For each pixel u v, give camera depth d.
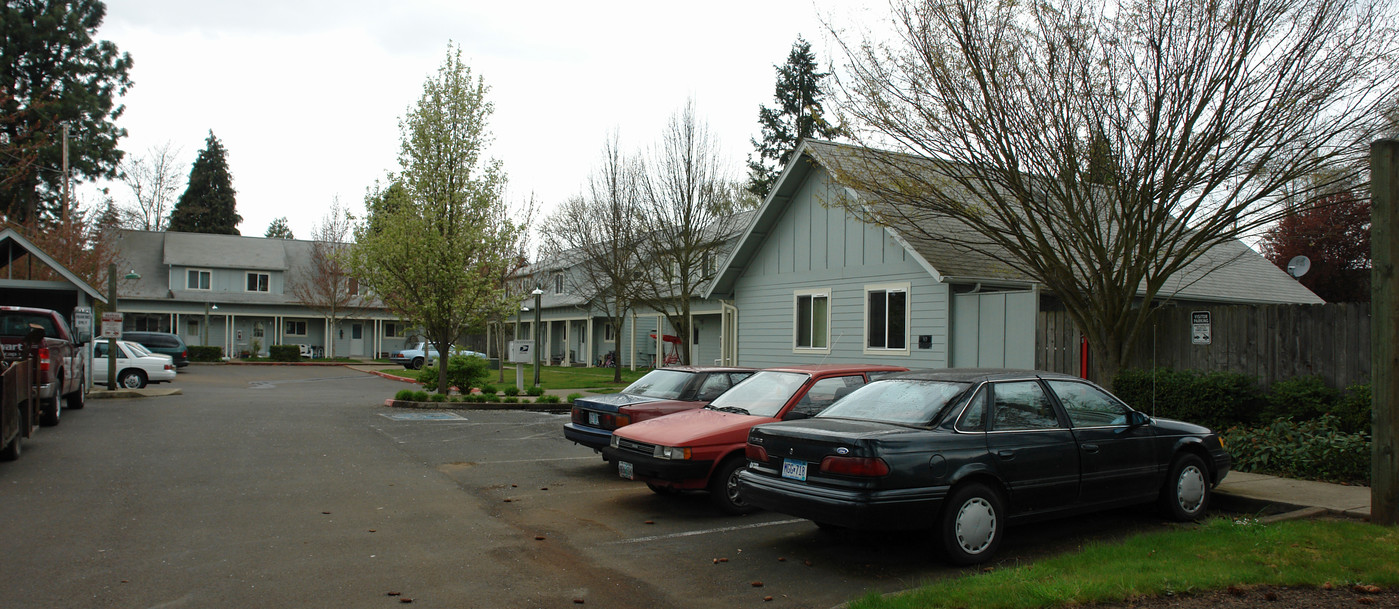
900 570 6.51
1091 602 5.11
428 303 20.45
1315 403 10.59
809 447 6.56
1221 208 10.48
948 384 7.09
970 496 6.50
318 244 48.47
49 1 38.09
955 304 15.80
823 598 5.88
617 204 25.91
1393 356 6.84
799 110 38.47
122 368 23.36
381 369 38.06
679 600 5.84
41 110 34.25
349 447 12.62
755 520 8.36
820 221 19.19
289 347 44.44
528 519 8.31
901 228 14.61
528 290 32.78
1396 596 5.14
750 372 11.37
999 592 5.26
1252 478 9.55
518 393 21.33
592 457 12.26
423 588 6.00
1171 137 10.28
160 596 5.69
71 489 9.13
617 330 28.56
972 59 10.80
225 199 68.44
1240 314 11.81
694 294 28.56
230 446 12.38
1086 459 7.18
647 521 8.29
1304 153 9.77
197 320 47.66
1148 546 6.42
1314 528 6.67
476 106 20.95
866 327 17.69
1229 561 5.86
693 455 8.32
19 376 10.85
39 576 6.08
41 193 37.28
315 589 5.91
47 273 24.67
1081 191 12.02
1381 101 9.41
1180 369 12.51
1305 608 4.97
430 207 20.58
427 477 10.41
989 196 12.79
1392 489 6.83
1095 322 12.41
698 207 24.12
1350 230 25.72
